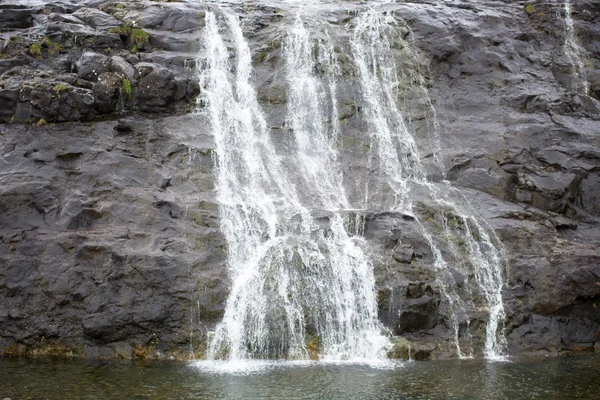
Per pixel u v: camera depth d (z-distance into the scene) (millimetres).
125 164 10445
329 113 12273
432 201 10930
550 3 14500
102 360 8570
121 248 9258
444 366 8445
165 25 12898
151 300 8961
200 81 12094
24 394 7031
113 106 11141
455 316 9352
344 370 8164
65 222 9609
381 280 9328
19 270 9148
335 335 9078
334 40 13156
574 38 14148
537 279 9805
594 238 10781
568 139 11922
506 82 12961
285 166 11391
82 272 9109
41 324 8914
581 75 13609
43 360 8523
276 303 9094
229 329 8906
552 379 7812
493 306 9570
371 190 11273
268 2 14336
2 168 10055
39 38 11812
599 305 9773
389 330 9141
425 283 9438
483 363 8625
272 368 8250
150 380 7605
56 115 10688
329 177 11414
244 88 12312
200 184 10648
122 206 9859
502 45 13531
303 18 13586
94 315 8867
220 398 6949
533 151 11805
